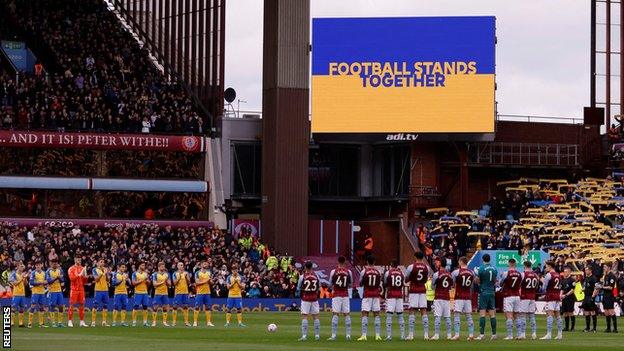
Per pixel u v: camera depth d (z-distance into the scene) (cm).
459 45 10000
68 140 9519
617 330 6297
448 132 9969
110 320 6888
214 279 8375
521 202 10156
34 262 7300
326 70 10000
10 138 9406
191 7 10312
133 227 9150
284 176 9844
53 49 10369
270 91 9950
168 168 10006
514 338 5378
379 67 9988
